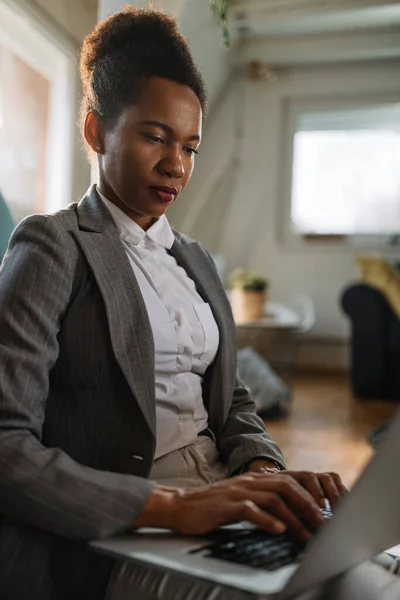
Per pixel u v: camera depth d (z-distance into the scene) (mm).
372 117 6207
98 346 855
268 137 6336
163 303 978
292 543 717
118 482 740
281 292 6336
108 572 772
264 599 586
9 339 790
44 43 2010
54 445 876
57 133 2178
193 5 2387
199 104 948
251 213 6379
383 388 4766
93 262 876
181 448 968
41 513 717
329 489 830
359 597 709
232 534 740
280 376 5109
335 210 6340
